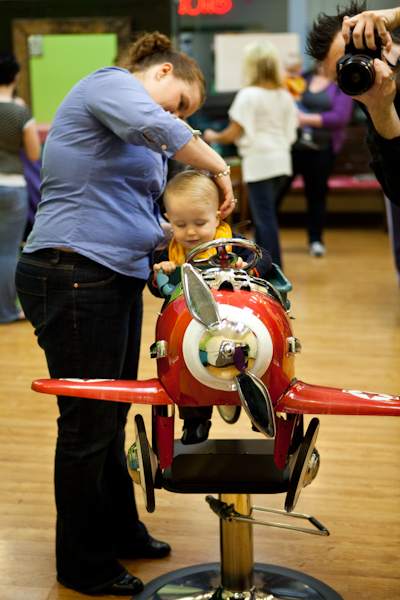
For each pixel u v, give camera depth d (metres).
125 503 1.83
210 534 1.97
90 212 1.53
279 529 1.97
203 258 1.47
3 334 4.00
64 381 1.26
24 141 4.03
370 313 4.24
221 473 1.33
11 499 2.16
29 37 5.71
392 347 3.62
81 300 1.55
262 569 1.73
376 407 1.18
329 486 2.22
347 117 5.68
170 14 5.55
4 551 1.89
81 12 5.62
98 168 1.52
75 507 1.65
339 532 1.96
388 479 2.26
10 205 4.03
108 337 1.59
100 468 1.64
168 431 1.28
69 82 5.77
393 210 3.31
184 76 1.60
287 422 1.25
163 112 1.41
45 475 2.31
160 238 1.62
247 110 4.60
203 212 1.43
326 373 3.23
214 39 6.98
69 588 1.71
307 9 7.12
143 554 1.85
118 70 1.50
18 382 3.19
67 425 1.62
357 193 7.55
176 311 1.22
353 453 2.45
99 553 1.69
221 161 1.45
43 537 1.96
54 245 1.53
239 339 1.13
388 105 1.35
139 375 3.25
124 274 1.56
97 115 1.48
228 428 2.65
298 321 4.08
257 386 1.13
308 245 6.51
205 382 1.16
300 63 5.93
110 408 1.61
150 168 1.58
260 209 4.77
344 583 1.72
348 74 1.30
